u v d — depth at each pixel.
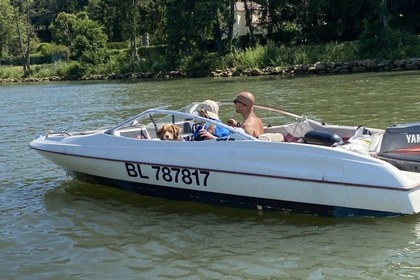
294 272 5.62
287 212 7.23
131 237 6.80
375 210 6.75
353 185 6.66
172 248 6.39
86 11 101.75
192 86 35.44
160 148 7.77
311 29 52.12
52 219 7.61
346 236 6.45
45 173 10.17
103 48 63.56
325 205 6.89
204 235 6.73
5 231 7.25
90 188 8.93
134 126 8.73
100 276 5.80
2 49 85.12
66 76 63.03
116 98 28.61
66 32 84.44
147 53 64.62
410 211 6.62
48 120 19.25
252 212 7.43
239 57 47.78
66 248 6.58
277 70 42.34
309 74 39.56
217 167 7.31
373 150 7.32
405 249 6.02
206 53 53.12
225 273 5.68
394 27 46.88
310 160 6.87
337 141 7.39
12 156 11.95
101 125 17.33
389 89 22.89
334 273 5.55
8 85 57.03
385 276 5.44
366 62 38.59
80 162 8.48
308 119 8.73
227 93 27.91
